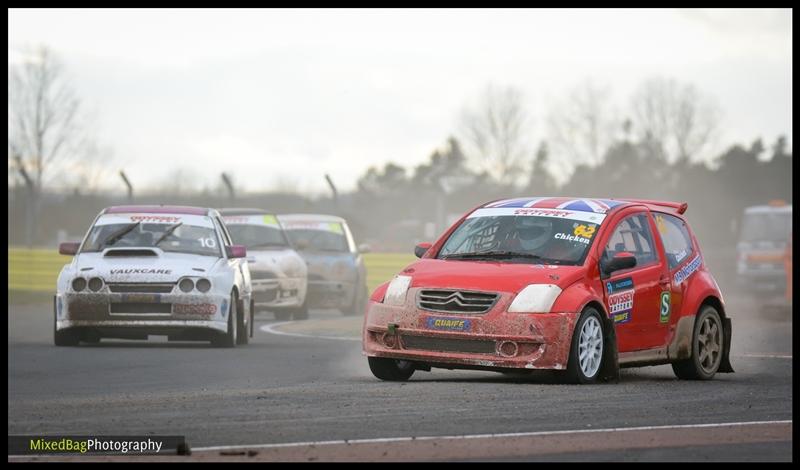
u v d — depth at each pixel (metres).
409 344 34.66
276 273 70.81
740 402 30.64
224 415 27.12
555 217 36.94
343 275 80.19
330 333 61.56
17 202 152.75
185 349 49.44
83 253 51.03
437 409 28.03
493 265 35.19
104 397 31.25
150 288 49.03
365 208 185.50
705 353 38.69
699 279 39.09
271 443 23.47
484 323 33.69
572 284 34.28
